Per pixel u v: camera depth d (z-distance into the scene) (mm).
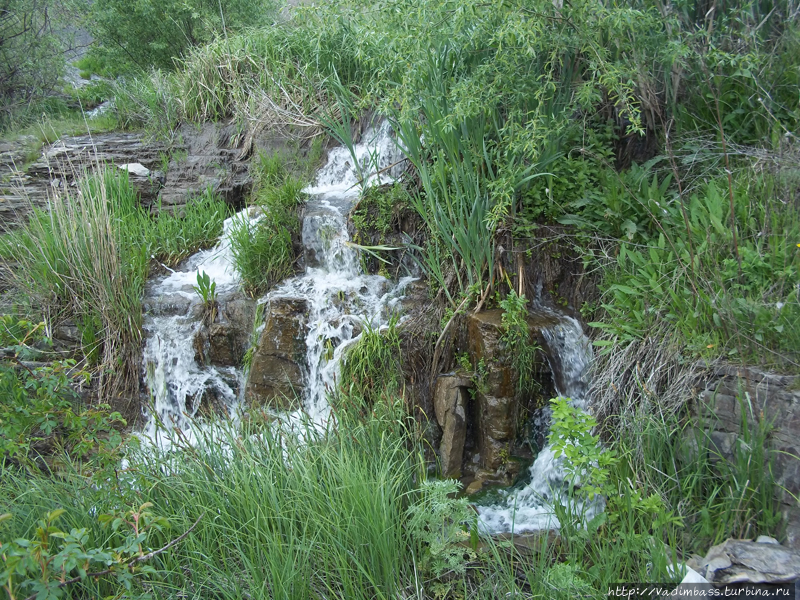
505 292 6035
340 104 8156
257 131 9750
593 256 5961
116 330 6660
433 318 6141
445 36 6195
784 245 4820
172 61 15500
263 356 6316
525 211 6270
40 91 15227
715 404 4402
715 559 3680
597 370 5406
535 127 5613
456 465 5555
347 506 4145
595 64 5691
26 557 2807
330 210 7500
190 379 6633
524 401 5617
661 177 6383
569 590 3703
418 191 7070
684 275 5125
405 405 5500
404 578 4055
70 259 6836
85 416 4277
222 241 8156
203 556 3943
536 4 5629
